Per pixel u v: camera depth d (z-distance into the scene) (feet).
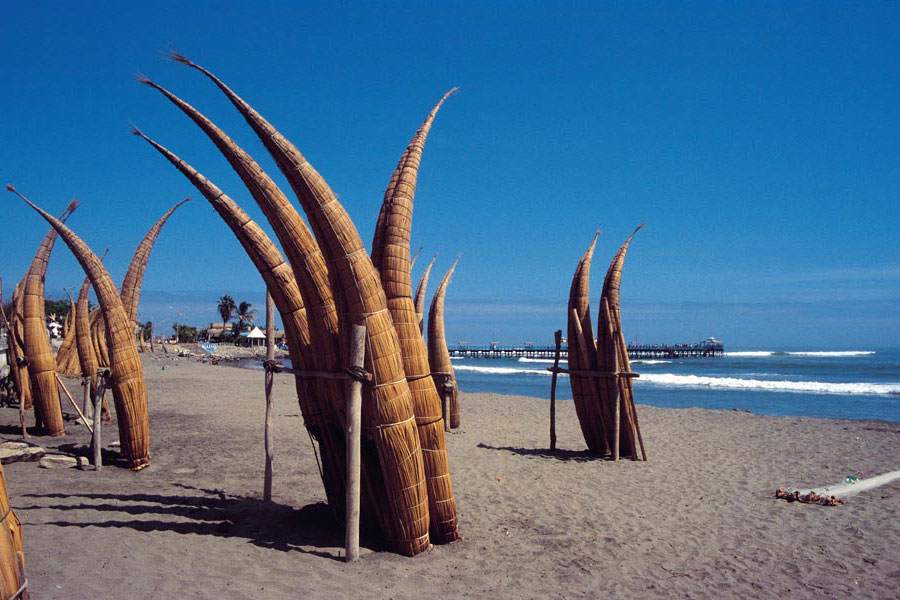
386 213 20.80
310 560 19.12
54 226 30.25
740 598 17.93
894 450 41.27
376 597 16.70
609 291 37.45
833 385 117.08
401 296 20.31
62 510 22.95
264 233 20.92
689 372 179.01
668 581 19.07
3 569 10.78
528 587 18.13
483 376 167.84
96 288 31.32
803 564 20.66
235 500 26.30
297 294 20.98
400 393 19.26
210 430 47.14
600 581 18.88
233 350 284.82
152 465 33.71
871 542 22.84
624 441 37.93
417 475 19.76
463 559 20.06
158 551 18.98
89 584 16.01
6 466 30.17
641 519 25.41
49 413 40.40
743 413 61.67
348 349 19.12
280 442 42.01
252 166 18.86
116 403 31.94
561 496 28.76
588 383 37.91
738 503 27.96
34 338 39.81
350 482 18.94
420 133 22.17
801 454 39.75
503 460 36.83
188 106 18.16
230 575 17.47
